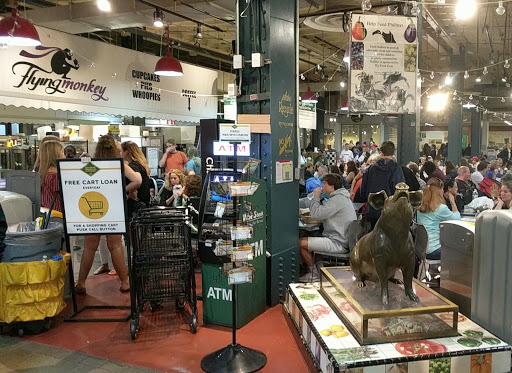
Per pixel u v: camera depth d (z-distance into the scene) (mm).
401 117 7074
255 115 4395
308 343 3314
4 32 4805
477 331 3064
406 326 2939
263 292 4375
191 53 14539
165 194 6094
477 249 3240
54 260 3844
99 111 7945
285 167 4590
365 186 5117
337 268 3939
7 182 4727
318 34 11977
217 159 4840
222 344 3678
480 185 7680
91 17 7586
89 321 4141
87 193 4031
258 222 4203
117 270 4832
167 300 4504
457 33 11617
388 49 5328
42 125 10477
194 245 5734
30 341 3748
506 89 19422
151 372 3232
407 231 3039
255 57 4289
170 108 9516
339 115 23906
